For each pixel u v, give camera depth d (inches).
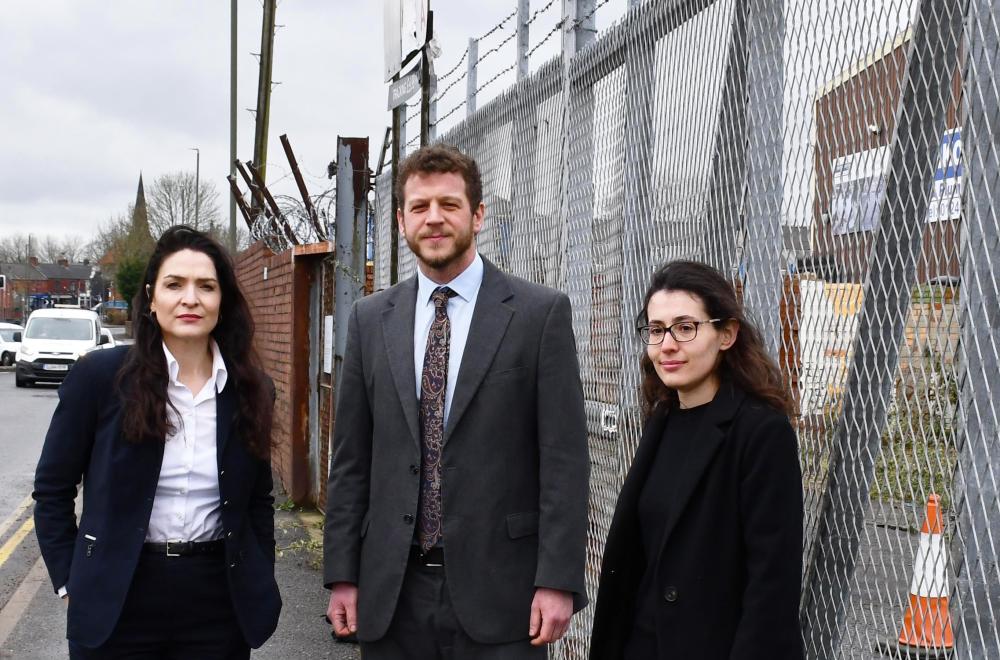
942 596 86.4
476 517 113.1
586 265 161.5
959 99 84.7
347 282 284.7
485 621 112.4
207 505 113.2
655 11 139.0
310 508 350.6
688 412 100.3
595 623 102.2
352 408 121.7
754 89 113.7
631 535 101.4
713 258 123.0
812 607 104.5
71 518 112.8
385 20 228.7
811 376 104.0
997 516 79.4
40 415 747.4
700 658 91.2
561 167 172.4
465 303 118.1
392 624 115.4
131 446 109.3
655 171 138.4
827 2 101.5
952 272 85.0
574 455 114.8
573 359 117.8
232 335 117.0
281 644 208.8
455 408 114.2
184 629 113.0
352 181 275.4
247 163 461.7
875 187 94.5
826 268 101.4
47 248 4493.1
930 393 87.5
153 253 114.3
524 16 193.0
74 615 106.7
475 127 218.4
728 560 92.3
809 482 104.8
